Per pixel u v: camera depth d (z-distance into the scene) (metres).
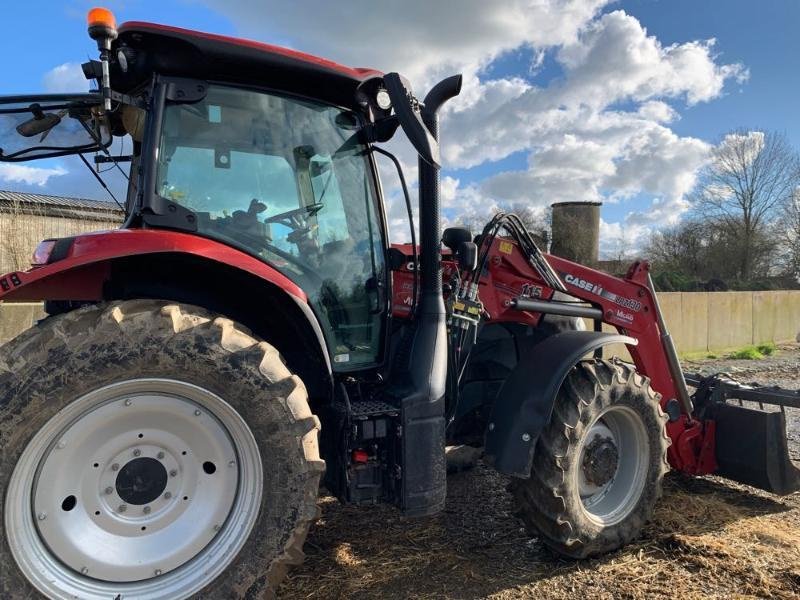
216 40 2.47
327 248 2.87
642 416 3.31
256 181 2.68
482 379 3.96
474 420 3.99
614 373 3.19
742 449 3.83
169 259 2.39
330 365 2.71
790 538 3.36
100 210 8.48
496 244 3.62
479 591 2.81
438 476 2.76
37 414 2.06
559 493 2.97
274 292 2.58
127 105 2.77
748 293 13.17
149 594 2.20
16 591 2.02
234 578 2.28
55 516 2.12
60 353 2.09
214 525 2.32
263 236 2.68
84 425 2.16
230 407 2.30
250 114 2.67
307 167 2.82
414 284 3.03
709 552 3.14
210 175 2.58
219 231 2.57
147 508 2.27
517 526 3.51
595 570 3.02
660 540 3.31
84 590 2.14
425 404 2.75
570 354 3.07
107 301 2.39
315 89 2.79
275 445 2.33
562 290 3.78
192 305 2.42
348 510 3.70
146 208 2.36
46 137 3.20
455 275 3.32
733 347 12.76
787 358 11.59
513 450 2.96
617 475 3.35
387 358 3.03
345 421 2.65
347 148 2.93
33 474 2.09
